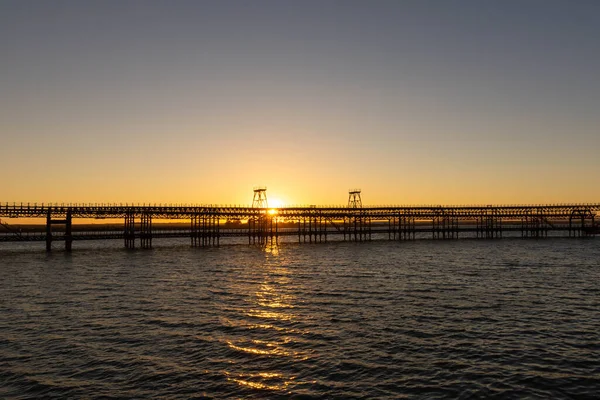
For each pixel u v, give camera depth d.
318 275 54.91
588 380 20.83
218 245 111.25
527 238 134.38
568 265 63.38
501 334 27.84
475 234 170.62
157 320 31.69
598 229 136.75
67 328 29.73
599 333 27.97
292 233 118.31
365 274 55.25
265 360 23.58
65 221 90.50
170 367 22.70
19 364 23.22
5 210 83.94
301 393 19.77
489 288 44.09
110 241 146.88
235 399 19.23
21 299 39.72
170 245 119.38
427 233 175.00
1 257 81.06
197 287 46.00
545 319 31.41
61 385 20.69
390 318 31.89
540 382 20.67
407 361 23.33
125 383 20.86
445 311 33.97
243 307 35.91
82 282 49.62
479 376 21.39
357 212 123.12
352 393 19.72
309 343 26.23
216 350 25.12
